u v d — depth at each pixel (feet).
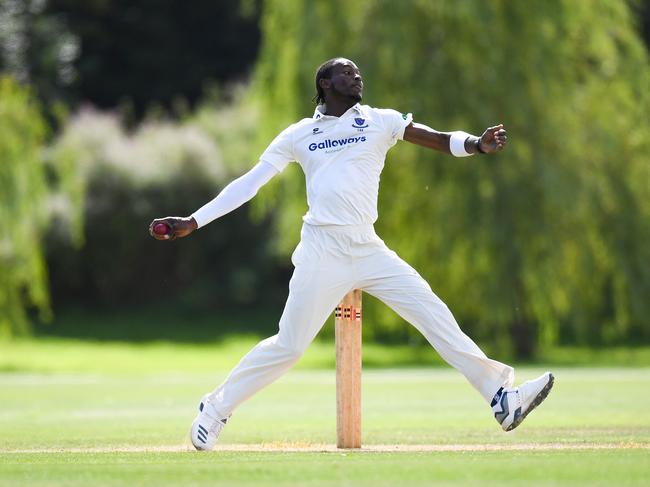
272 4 326.65
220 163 508.53
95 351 428.15
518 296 313.32
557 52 311.47
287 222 327.67
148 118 583.17
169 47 606.55
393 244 326.65
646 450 85.97
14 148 318.04
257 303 535.60
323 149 90.79
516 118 308.19
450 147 90.33
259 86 326.65
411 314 91.61
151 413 155.22
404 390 202.18
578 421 126.72
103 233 502.38
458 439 104.27
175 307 531.50
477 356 91.15
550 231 310.04
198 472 70.54
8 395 201.77
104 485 65.10
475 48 308.81
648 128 326.24
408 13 307.99
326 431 118.83
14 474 70.69
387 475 68.28
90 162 497.05
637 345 433.07
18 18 549.13
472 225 307.78
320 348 440.86
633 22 334.65
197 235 516.73
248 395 92.79
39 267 328.29
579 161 313.32
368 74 304.91
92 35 591.78
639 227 326.03
